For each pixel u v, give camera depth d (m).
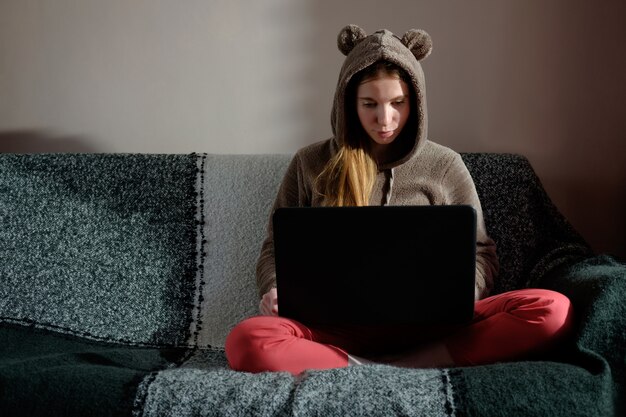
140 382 0.95
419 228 1.00
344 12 1.66
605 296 1.02
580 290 1.10
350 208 1.00
